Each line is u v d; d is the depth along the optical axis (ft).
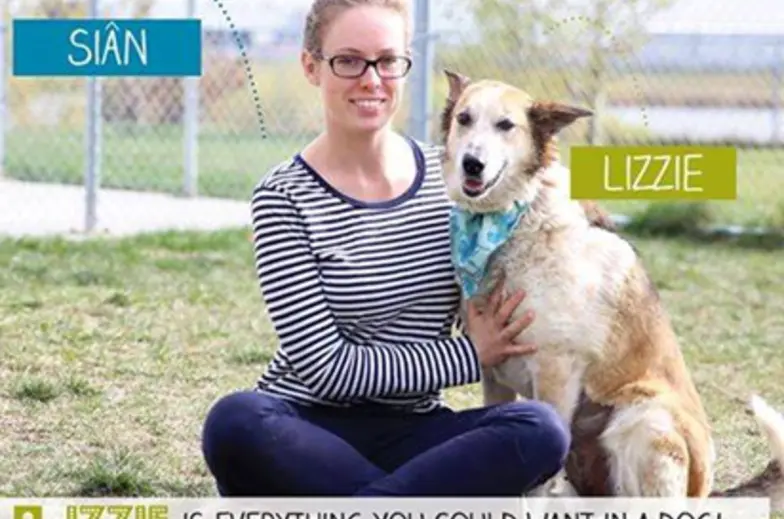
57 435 17.31
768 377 22.08
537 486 12.66
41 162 47.37
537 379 13.92
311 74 12.61
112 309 24.95
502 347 13.24
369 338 12.42
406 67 12.41
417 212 12.53
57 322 23.56
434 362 12.22
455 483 11.44
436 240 12.59
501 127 13.71
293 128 43.62
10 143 49.21
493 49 34.45
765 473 14.40
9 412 18.15
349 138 12.30
